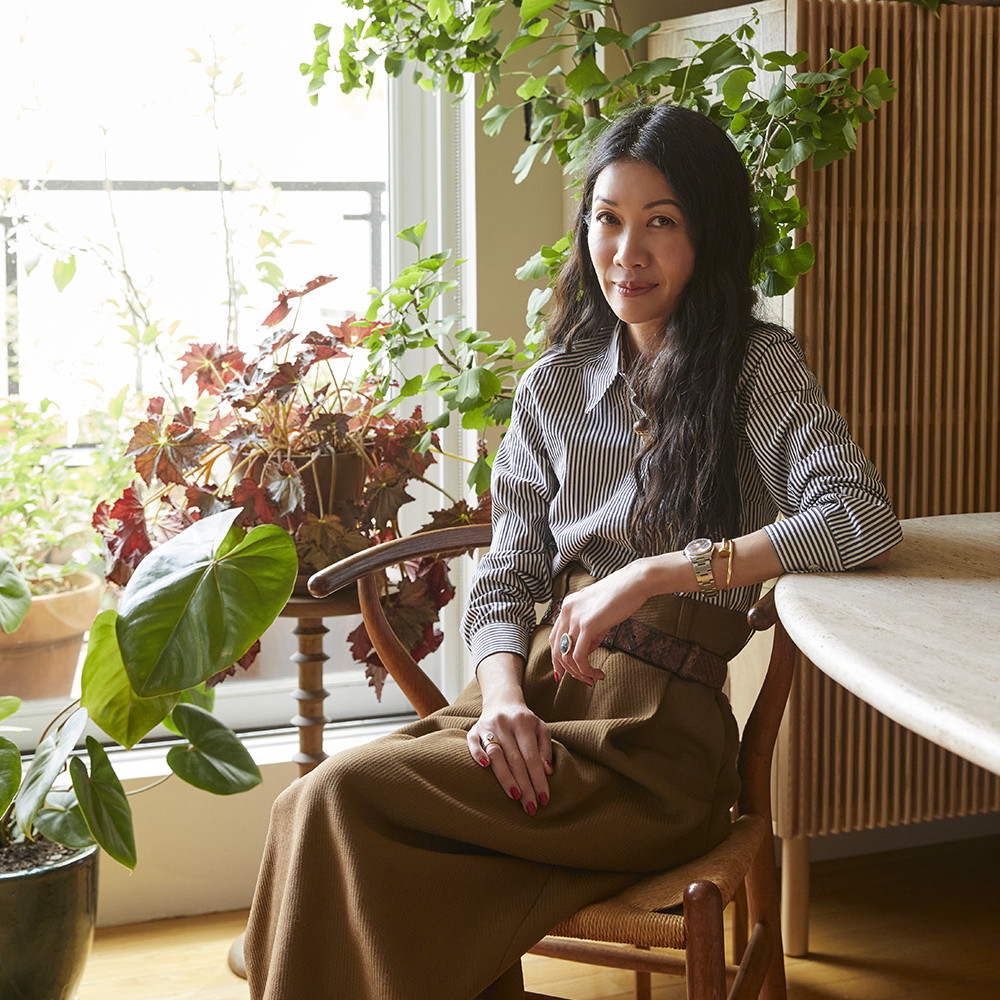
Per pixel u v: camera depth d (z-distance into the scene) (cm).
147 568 168
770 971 159
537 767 140
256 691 268
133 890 242
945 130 216
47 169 247
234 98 256
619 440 159
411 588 213
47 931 186
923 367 222
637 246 152
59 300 250
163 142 253
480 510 219
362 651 213
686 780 145
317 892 131
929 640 106
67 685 256
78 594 254
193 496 208
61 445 253
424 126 265
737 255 156
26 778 184
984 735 82
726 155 154
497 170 253
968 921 240
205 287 260
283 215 262
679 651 152
